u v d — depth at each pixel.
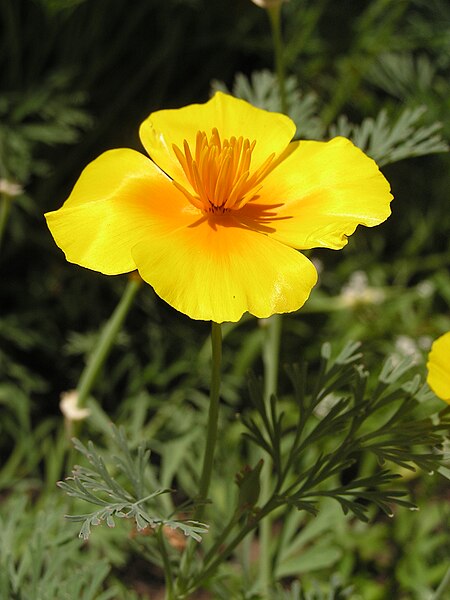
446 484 0.68
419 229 0.89
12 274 0.86
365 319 0.76
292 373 0.43
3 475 0.65
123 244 0.39
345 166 0.40
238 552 0.52
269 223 0.40
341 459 0.42
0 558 0.48
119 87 0.90
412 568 0.59
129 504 0.40
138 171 0.41
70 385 0.81
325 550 0.52
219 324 0.40
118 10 0.86
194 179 0.39
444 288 0.82
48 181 0.84
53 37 0.82
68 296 0.82
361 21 0.91
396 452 0.42
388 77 0.91
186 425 0.54
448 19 0.90
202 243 0.39
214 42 0.90
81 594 0.49
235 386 0.79
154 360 0.79
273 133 0.41
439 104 0.86
